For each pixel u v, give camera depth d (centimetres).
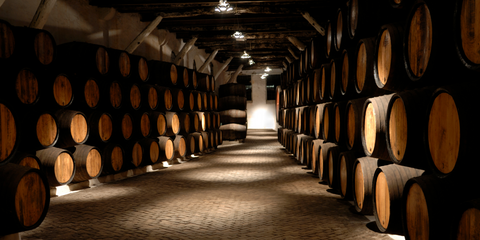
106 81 805
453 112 265
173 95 1127
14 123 429
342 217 492
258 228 445
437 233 277
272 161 1127
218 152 1418
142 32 1105
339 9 627
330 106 672
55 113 675
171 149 1047
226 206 560
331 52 678
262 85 3103
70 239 408
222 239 405
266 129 3080
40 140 598
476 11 241
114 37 1066
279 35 1498
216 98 1630
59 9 841
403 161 342
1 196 386
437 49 288
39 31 623
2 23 530
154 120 983
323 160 692
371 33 520
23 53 595
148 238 410
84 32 934
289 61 2056
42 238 412
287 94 1422
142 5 1033
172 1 969
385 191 390
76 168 695
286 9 1077
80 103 737
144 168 930
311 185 730
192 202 589
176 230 440
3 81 537
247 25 1376
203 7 1098
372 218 485
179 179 816
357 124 522
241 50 1989
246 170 943
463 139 241
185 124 1176
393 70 376
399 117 366
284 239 403
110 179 803
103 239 408
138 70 948
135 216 506
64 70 739
